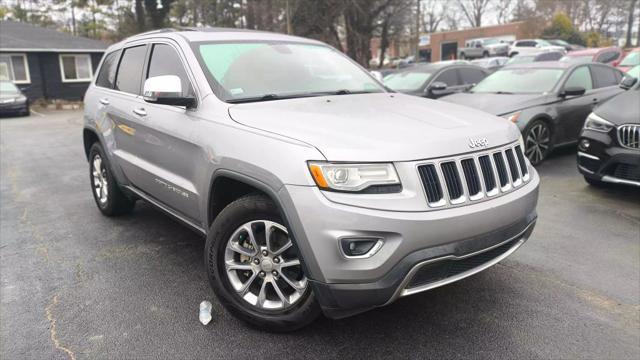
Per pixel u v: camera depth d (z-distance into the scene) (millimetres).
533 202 3115
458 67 10703
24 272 3973
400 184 2551
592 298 3436
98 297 3535
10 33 27656
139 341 2982
